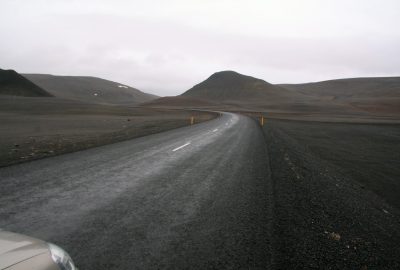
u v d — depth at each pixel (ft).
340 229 19.99
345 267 14.80
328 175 40.81
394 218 28.45
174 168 34.09
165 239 16.05
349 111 396.57
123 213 19.54
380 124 179.93
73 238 15.55
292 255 15.19
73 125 104.42
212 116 185.37
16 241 8.80
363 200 31.73
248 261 14.28
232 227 18.19
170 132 77.00
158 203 21.90
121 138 61.82
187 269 13.26
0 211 18.74
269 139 70.59
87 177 28.27
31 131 80.79
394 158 70.28
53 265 8.44
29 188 23.94
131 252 14.42
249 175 32.50
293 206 23.08
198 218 19.34
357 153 74.54
